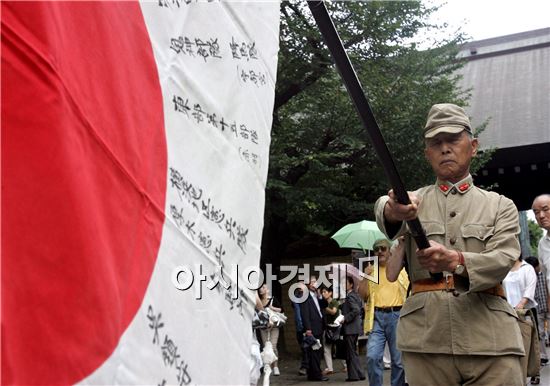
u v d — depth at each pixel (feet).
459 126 9.46
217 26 5.46
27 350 3.42
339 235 40.88
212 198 5.10
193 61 5.14
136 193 4.33
